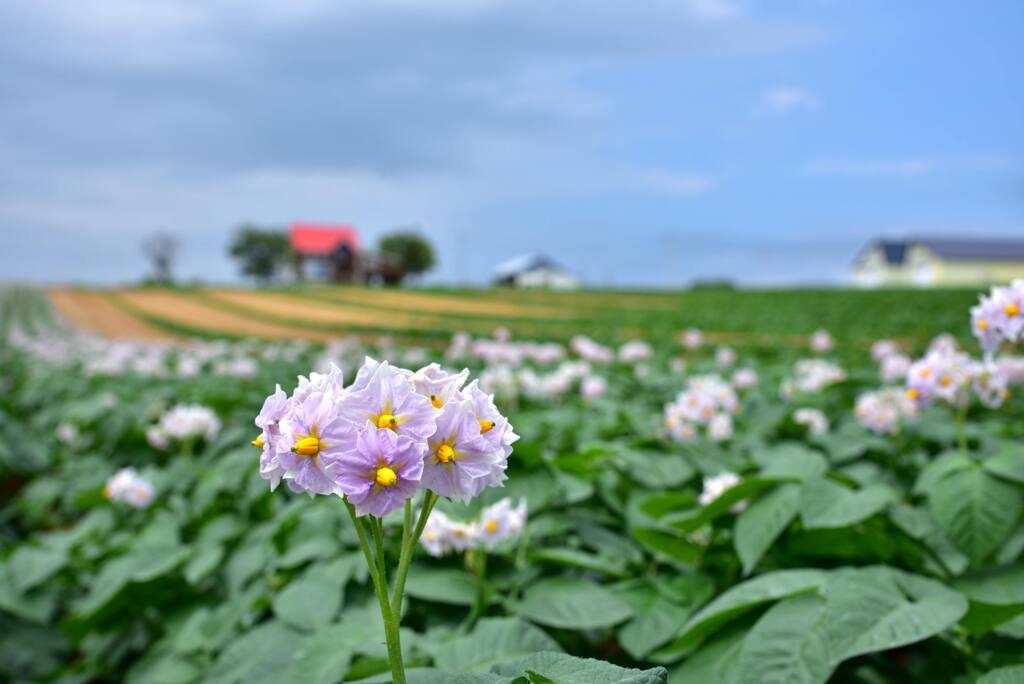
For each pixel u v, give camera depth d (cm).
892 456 520
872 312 3556
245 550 445
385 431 169
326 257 10275
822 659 240
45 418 998
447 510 358
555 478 377
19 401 1171
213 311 5534
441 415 176
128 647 449
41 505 722
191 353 1733
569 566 358
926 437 524
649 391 896
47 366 1550
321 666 277
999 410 666
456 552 354
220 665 312
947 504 329
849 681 282
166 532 484
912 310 3622
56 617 511
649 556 403
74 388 1139
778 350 1617
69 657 499
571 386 881
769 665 243
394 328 3056
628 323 3139
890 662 298
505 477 184
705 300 5375
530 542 390
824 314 3469
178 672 354
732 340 2302
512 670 188
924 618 244
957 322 2617
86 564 513
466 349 1245
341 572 351
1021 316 372
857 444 525
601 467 461
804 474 361
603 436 584
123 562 429
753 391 827
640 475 440
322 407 172
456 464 177
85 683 453
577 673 169
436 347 2142
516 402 771
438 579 334
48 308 5353
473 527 326
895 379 693
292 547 403
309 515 424
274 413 180
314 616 325
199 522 538
